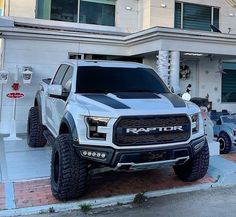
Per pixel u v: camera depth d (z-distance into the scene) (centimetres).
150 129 495
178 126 514
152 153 493
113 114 481
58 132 603
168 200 543
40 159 747
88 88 589
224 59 1460
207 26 1422
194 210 503
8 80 1045
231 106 1480
